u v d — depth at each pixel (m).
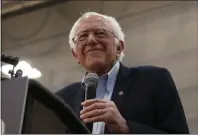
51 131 1.04
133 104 1.80
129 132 1.56
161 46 6.63
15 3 7.85
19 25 7.81
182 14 6.70
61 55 7.32
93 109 1.48
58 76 7.19
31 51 7.56
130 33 6.90
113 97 1.85
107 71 1.97
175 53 6.53
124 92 1.85
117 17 7.08
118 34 2.04
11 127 0.97
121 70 1.97
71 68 7.15
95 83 1.72
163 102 1.80
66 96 1.98
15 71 1.32
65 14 7.54
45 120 1.03
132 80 1.91
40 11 7.75
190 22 6.61
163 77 1.88
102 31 1.99
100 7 7.27
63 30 7.47
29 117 1.00
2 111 0.99
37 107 1.01
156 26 6.79
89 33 1.99
